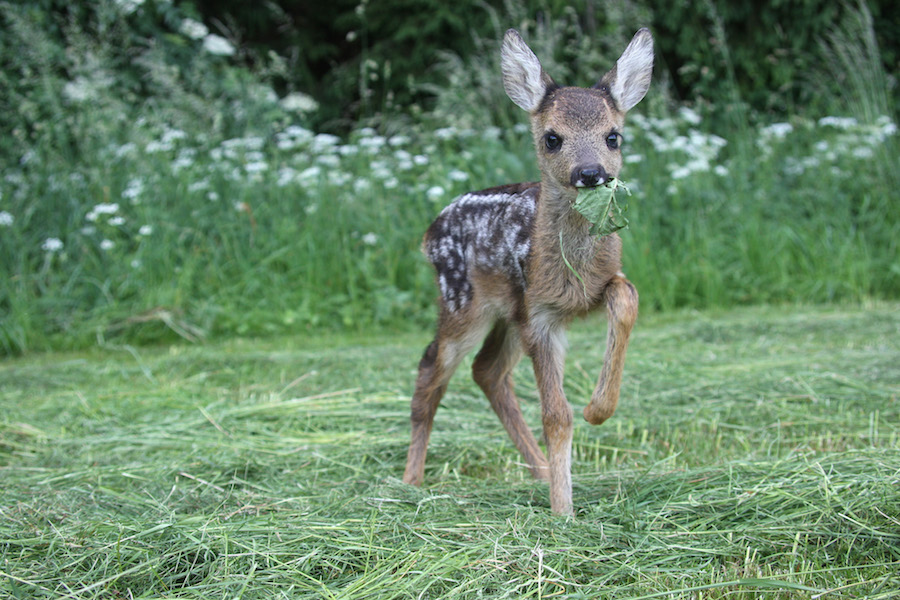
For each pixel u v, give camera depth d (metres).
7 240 7.87
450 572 2.81
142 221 8.09
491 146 8.55
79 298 7.75
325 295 7.96
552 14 10.69
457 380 5.60
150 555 2.99
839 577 2.82
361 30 11.60
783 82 10.93
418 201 8.25
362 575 2.85
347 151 8.41
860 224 8.76
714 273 8.12
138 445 4.60
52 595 2.77
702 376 5.45
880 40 11.10
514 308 3.78
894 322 6.76
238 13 11.80
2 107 8.98
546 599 2.70
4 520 3.38
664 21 10.98
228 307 7.66
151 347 7.29
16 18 8.62
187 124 9.01
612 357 3.42
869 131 9.03
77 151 9.20
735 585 2.75
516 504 3.52
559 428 3.48
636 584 2.77
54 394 5.61
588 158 3.41
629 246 8.09
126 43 9.16
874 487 3.25
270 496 3.73
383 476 4.01
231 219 8.28
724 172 8.59
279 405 5.13
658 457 4.20
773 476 3.50
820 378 5.21
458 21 10.98
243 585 2.75
